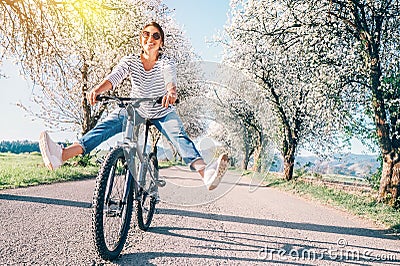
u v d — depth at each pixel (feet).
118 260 11.63
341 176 69.00
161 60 12.79
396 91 37.47
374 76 36.63
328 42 38.81
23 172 36.78
